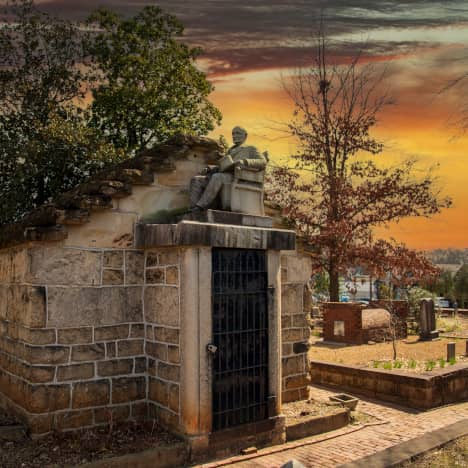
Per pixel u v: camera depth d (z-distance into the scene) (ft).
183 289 21.83
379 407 32.01
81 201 22.00
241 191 24.66
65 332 21.85
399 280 70.79
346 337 59.98
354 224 70.69
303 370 30.04
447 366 36.24
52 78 55.52
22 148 46.16
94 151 47.52
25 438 20.92
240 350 22.89
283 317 29.19
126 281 23.70
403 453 18.40
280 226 29.91
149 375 23.66
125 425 22.76
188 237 21.45
